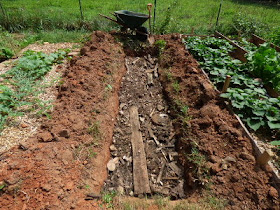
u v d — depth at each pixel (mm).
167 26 7922
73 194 2508
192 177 2871
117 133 3895
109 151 3508
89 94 4117
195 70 4844
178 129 3775
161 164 3377
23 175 2477
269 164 2623
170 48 6215
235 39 7254
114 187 2975
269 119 3250
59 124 3326
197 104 4020
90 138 3248
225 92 3809
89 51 5762
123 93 4969
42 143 3000
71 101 3861
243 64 4812
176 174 3213
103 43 6238
